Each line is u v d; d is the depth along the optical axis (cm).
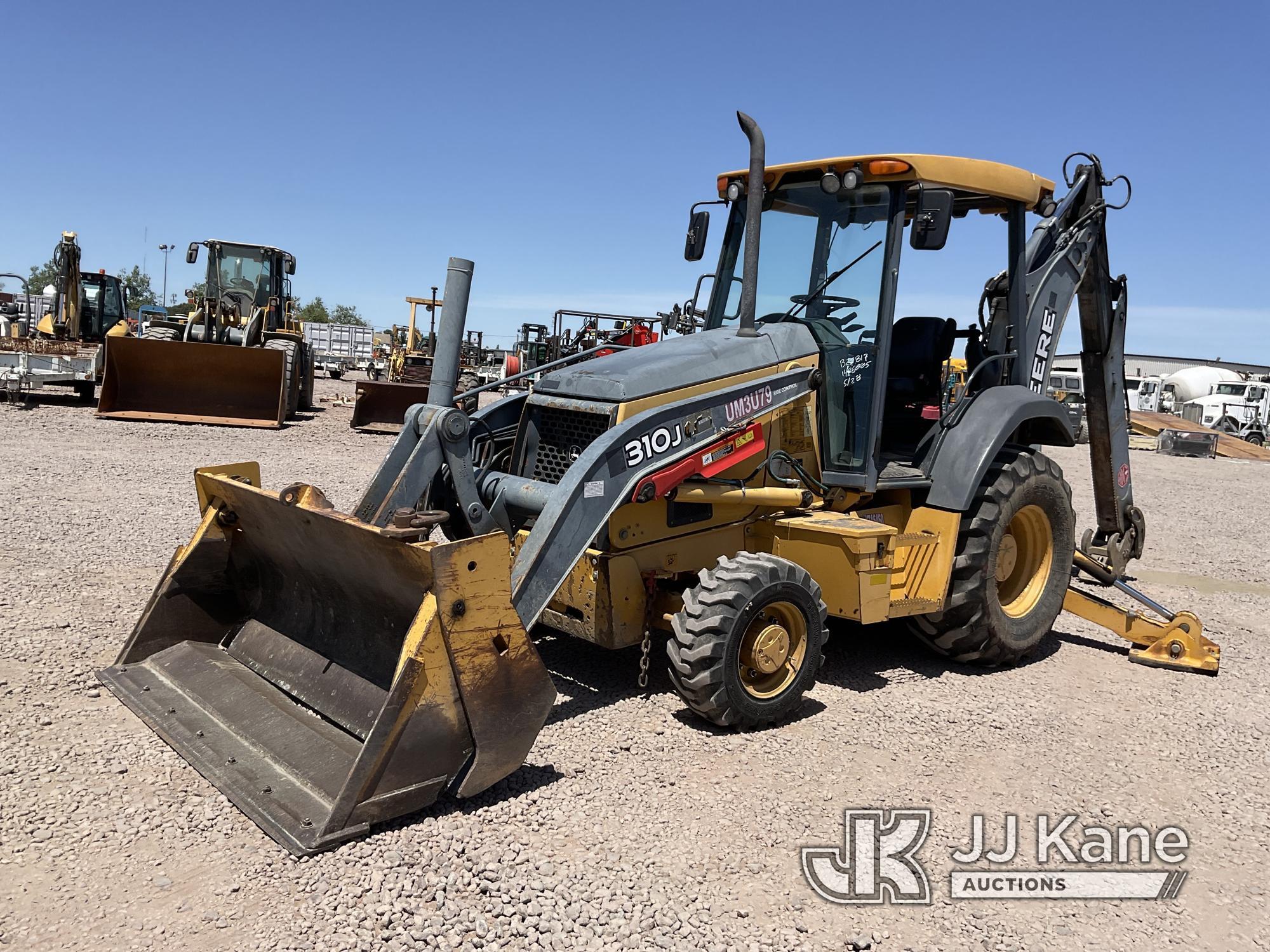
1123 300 664
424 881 299
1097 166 632
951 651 546
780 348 497
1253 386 3528
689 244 571
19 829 318
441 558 323
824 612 455
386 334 4938
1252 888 333
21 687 428
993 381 583
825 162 501
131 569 631
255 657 435
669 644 427
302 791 336
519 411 518
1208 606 748
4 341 1762
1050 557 580
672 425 437
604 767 389
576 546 395
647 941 279
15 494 849
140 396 1480
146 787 350
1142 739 459
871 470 499
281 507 381
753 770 396
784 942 284
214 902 284
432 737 330
